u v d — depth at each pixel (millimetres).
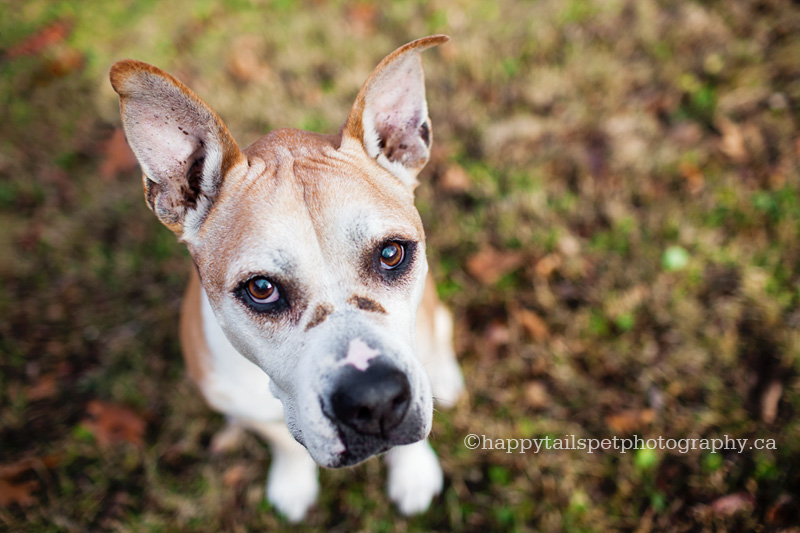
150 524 734
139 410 807
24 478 752
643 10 1102
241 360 590
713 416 741
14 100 1105
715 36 1049
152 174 525
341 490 747
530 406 784
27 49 1174
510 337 824
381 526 728
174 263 903
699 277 830
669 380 774
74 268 908
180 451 780
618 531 704
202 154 542
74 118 1076
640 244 862
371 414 477
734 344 779
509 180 941
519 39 1098
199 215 550
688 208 880
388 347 491
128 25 1204
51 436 785
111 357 840
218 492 751
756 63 999
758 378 758
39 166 1020
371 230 513
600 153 958
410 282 538
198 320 610
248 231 512
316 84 1092
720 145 927
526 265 868
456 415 780
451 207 920
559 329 826
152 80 491
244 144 1028
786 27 1034
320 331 501
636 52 1060
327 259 510
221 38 1172
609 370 792
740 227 855
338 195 517
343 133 559
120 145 1028
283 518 734
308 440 494
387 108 565
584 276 855
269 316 520
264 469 767
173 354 844
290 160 538
